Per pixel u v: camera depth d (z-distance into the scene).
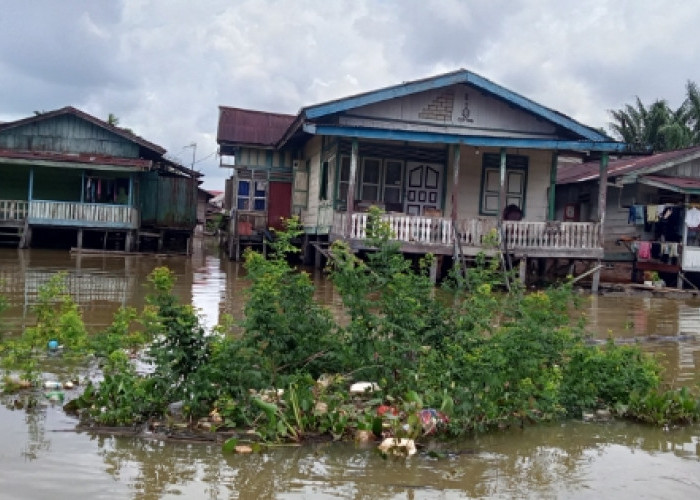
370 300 6.58
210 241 35.50
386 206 18.47
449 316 6.51
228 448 4.95
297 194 23.19
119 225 22.06
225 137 23.56
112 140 23.47
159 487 4.30
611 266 21.09
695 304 15.70
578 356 6.88
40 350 7.53
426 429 5.51
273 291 6.04
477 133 18.88
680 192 18.12
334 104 17.27
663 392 6.95
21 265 16.70
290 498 4.24
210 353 5.71
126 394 5.44
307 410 5.53
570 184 23.03
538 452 5.39
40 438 5.04
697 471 5.12
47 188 23.84
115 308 10.77
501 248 16.06
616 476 4.95
